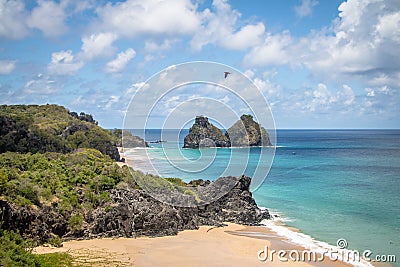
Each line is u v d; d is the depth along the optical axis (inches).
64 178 1519.4
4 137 2277.3
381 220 1670.8
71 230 1301.7
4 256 1008.2
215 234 1419.8
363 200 2112.5
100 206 1407.5
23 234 1208.2
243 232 1464.1
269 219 1680.6
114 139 2723.9
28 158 1784.0
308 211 1838.1
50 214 1279.5
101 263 1089.4
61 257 1114.1
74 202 1373.0
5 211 1179.9
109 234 1349.7
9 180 1344.7
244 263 1135.0
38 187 1369.3
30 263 1022.4
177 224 1443.2
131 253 1187.3
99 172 1635.1
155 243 1295.5
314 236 1428.4
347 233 1475.1
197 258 1163.3
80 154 2087.8
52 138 2561.5
